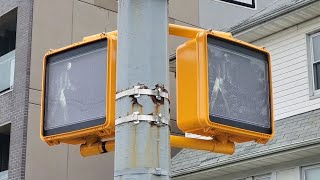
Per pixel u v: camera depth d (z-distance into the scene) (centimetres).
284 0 1800
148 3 337
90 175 2014
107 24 2189
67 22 2080
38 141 1919
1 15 2138
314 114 1537
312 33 1638
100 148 378
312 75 1612
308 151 1420
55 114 391
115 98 344
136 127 318
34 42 1986
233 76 371
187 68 355
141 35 333
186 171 1666
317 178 1441
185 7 2434
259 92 388
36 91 1956
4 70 2077
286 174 1509
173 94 2070
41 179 1894
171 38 2319
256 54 391
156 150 316
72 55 391
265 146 1500
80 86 380
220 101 357
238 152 1562
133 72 329
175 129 2042
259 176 1584
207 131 351
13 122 1947
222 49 367
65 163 1961
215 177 1677
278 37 1719
